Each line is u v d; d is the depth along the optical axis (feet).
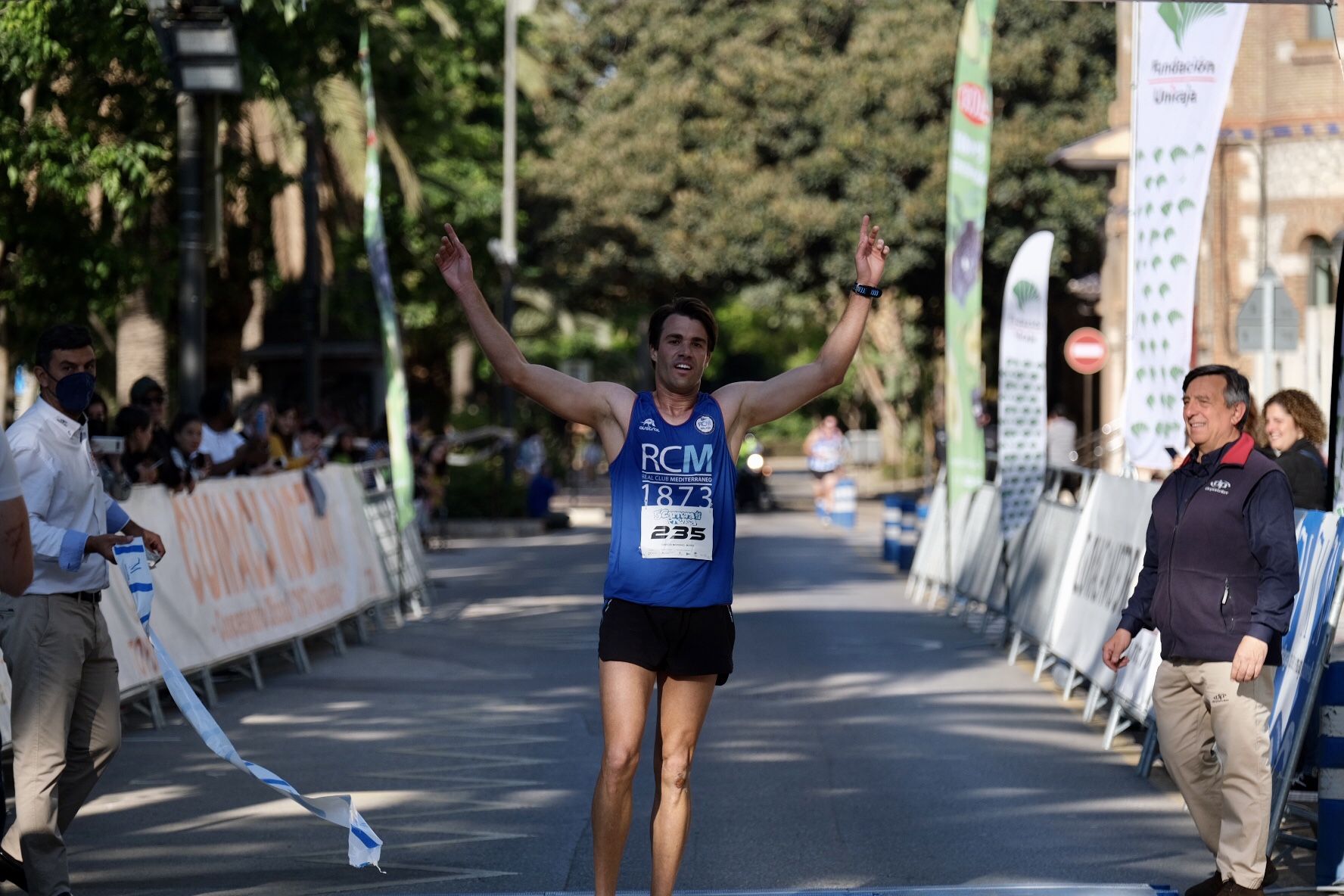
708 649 57.93
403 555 182.09
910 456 542.16
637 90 429.79
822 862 74.08
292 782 93.04
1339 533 71.67
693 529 57.82
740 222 407.85
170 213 201.67
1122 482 114.93
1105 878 71.00
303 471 149.28
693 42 419.74
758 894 66.13
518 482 373.81
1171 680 66.44
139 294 216.74
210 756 100.83
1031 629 137.39
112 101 169.58
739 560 263.08
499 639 161.68
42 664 64.18
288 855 76.13
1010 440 145.59
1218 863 64.90
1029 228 389.80
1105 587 114.42
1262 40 250.78
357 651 153.28
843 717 113.70
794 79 406.21
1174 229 120.98
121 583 105.81
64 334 66.23
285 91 171.42
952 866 73.26
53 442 65.72
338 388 353.92
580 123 448.24
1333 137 246.27
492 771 95.96
